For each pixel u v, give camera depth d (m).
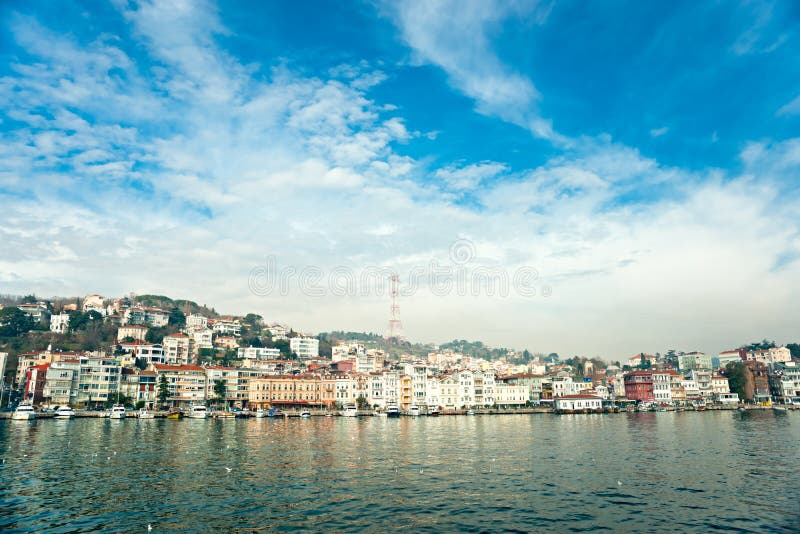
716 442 108.62
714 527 49.56
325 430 141.62
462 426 158.38
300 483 67.31
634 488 64.94
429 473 74.31
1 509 54.28
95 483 66.19
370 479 70.00
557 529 49.34
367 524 50.69
